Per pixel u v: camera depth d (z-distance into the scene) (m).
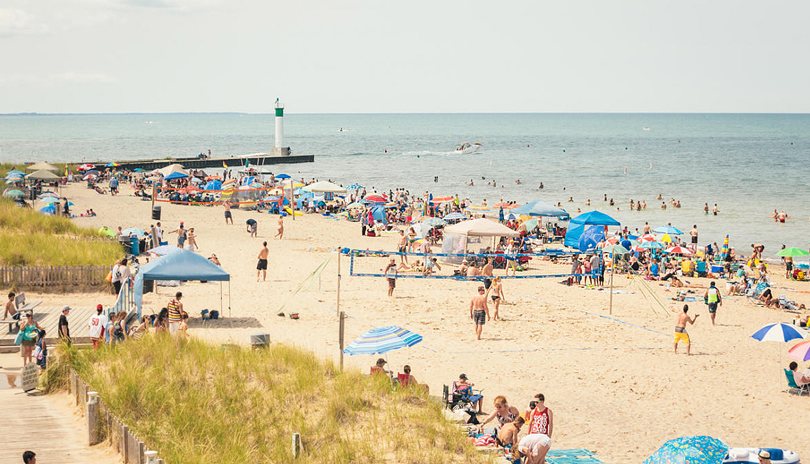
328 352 18.38
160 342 15.65
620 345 20.52
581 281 30.47
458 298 26.22
